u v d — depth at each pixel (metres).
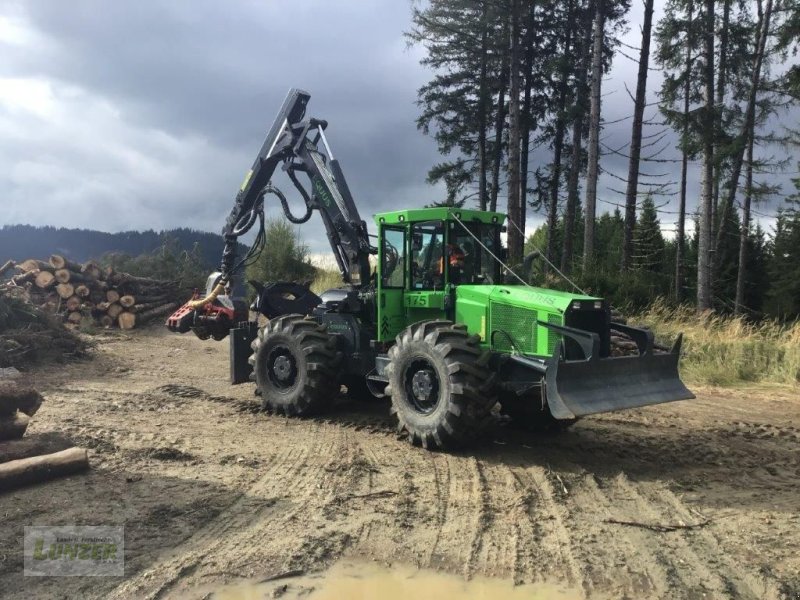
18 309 11.93
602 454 6.46
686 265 31.52
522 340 6.38
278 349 8.23
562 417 5.43
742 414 8.53
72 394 9.01
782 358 11.54
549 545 4.16
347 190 8.66
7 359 10.72
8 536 4.13
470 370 6.10
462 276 7.25
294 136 9.27
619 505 4.95
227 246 10.67
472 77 28.34
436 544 4.14
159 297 19.98
